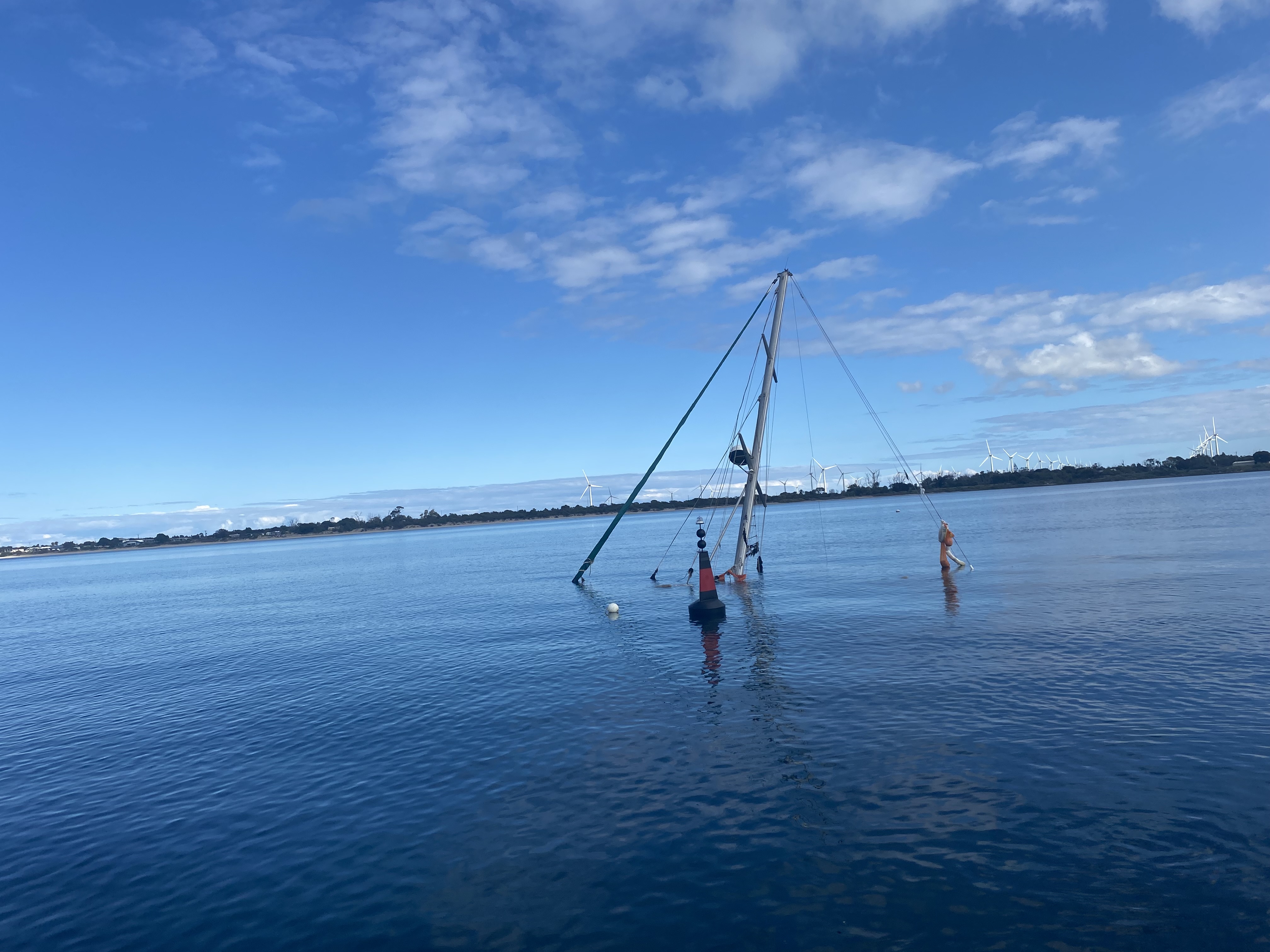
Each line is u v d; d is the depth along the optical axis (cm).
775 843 991
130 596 7981
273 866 1053
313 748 1623
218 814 1275
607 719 1634
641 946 787
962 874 880
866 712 1530
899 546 6538
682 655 2303
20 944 896
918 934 770
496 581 5953
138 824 1266
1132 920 768
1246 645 1908
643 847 1013
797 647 2283
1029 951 727
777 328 3978
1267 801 1011
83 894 1020
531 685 2041
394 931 853
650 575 5447
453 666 2433
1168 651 1889
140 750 1750
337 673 2502
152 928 913
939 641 2217
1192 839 920
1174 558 4022
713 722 1552
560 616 3484
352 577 8156
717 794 1165
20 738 1972
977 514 12625
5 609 7362
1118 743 1259
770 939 781
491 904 897
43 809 1378
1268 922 748
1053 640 2108
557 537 17375
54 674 3059
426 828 1134
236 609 5394
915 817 1034
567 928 832
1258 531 5309
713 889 891
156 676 2798
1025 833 965
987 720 1421
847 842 979
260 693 2292
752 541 4966
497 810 1179
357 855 1062
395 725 1748
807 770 1233
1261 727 1297
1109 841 930
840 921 805
